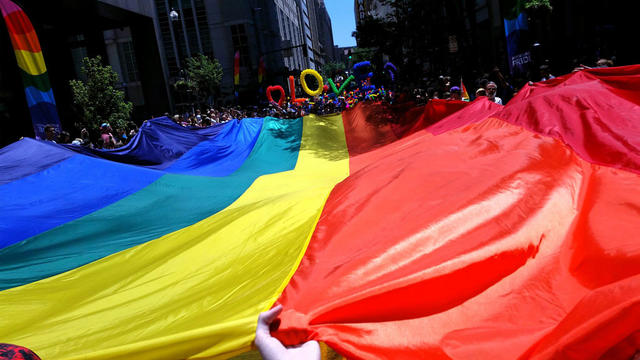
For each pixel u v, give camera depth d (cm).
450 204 204
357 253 183
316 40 16662
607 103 285
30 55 1238
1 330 223
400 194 229
